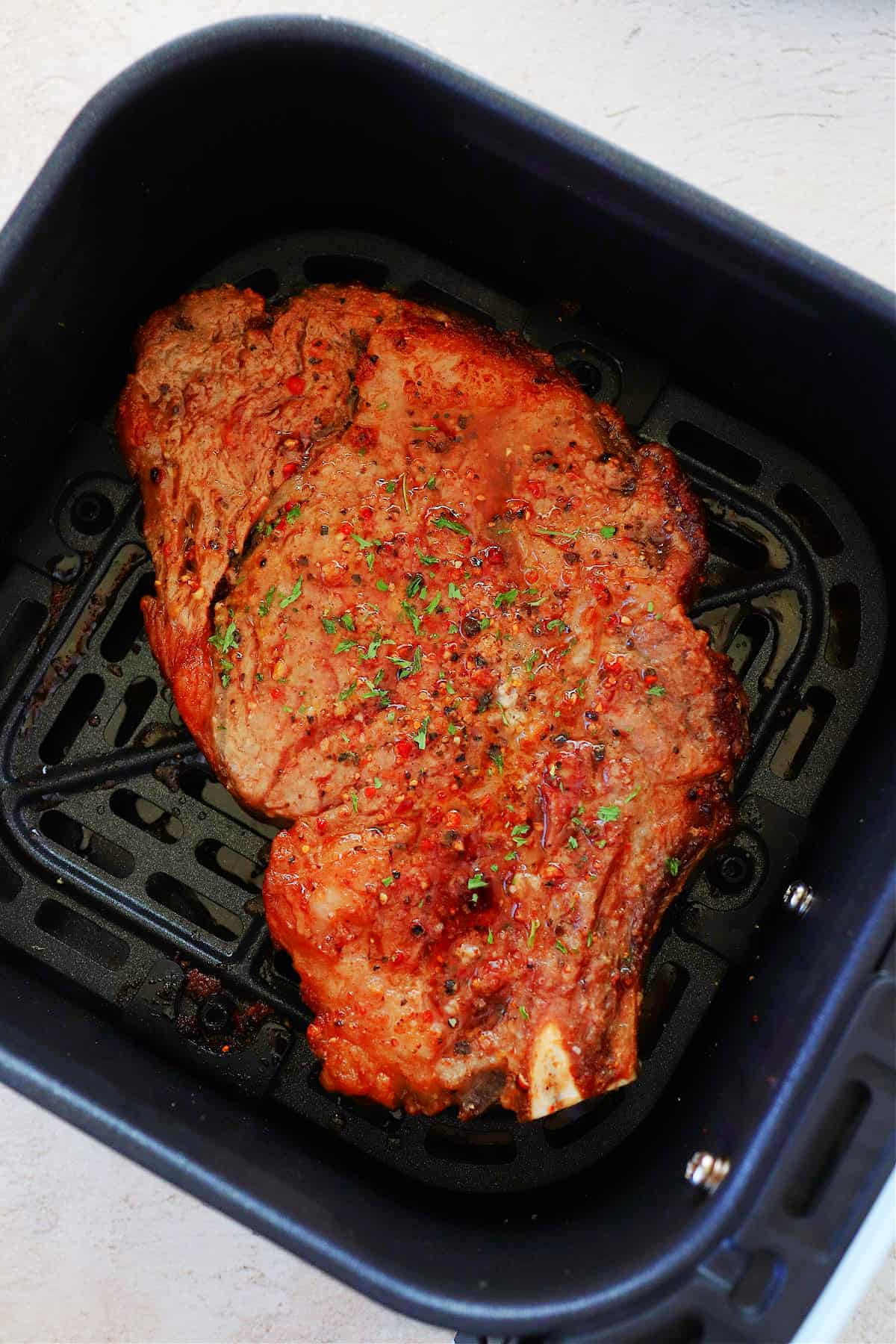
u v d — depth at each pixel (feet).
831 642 1.75
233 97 1.61
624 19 1.87
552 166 1.59
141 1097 1.59
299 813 1.57
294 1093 1.70
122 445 1.68
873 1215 1.42
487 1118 1.69
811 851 1.69
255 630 1.58
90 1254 1.80
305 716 1.57
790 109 1.86
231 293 1.67
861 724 1.73
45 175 1.56
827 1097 1.44
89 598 1.77
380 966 1.54
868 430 1.67
